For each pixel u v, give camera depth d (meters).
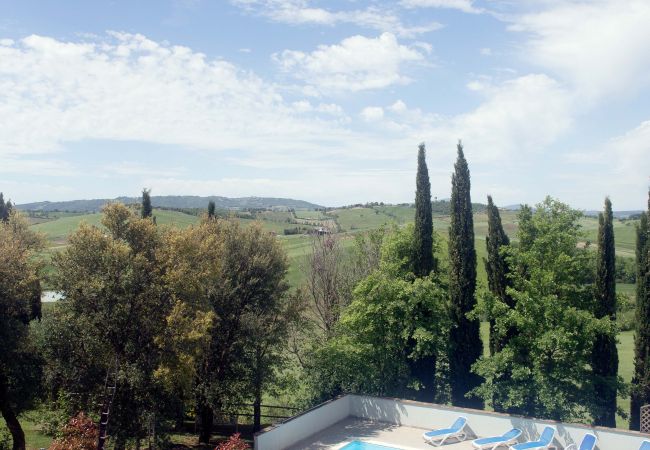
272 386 28.97
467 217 26.23
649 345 22.95
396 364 25.56
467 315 23.70
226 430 30.58
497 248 25.92
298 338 31.44
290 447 18.73
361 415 22.66
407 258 26.94
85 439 15.88
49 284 21.44
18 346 21.20
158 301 22.06
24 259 22.16
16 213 27.95
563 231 22.16
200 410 26.80
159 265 22.06
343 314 27.84
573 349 20.92
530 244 22.89
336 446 18.86
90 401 21.05
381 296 25.20
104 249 21.41
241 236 27.78
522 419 19.36
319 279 33.38
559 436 18.77
